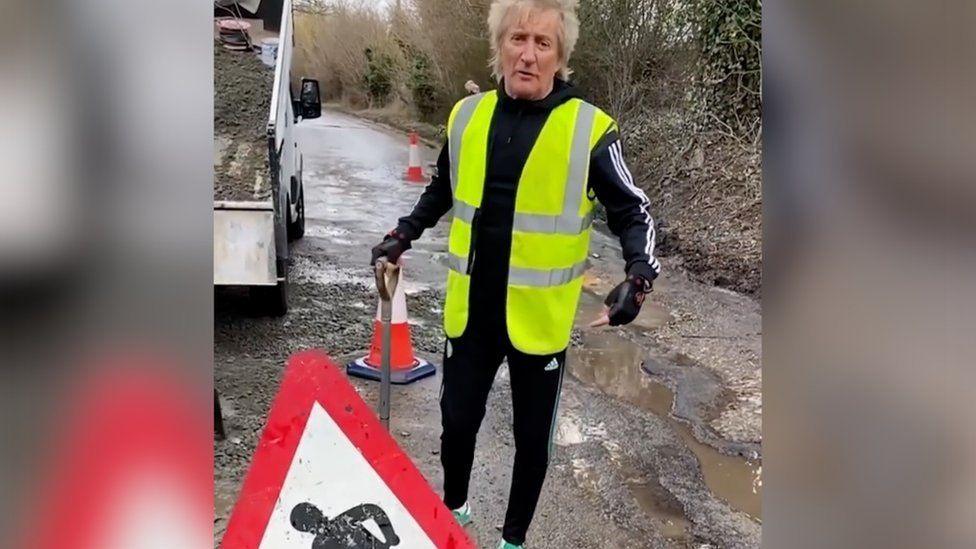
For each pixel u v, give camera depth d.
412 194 10.70
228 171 4.67
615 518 3.21
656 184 8.88
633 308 2.24
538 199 2.38
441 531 1.90
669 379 4.59
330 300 5.80
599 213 9.20
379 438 1.89
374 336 4.57
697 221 7.88
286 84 5.79
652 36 9.05
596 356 4.96
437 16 16.42
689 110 8.70
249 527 1.77
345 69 25.75
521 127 2.38
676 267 7.09
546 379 2.50
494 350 2.54
